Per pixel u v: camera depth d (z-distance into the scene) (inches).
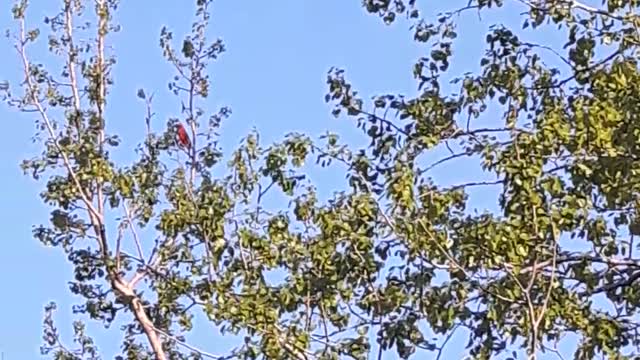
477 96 593.9
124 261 850.8
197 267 741.9
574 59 579.8
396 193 535.2
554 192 518.3
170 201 778.8
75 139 885.8
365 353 581.9
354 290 579.2
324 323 593.0
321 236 584.4
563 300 538.3
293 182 609.6
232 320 612.1
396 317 560.1
